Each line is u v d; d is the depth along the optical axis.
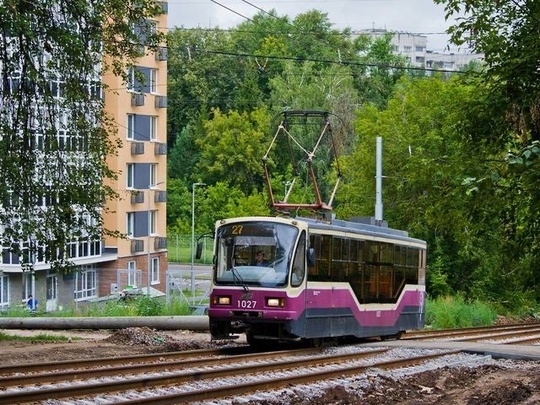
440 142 66.44
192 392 17.36
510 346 31.44
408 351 29.70
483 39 24.73
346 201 72.81
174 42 34.31
